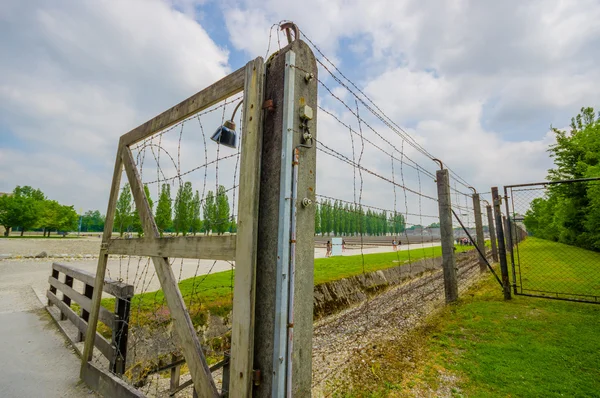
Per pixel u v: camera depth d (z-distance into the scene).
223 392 1.70
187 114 2.24
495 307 5.39
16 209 43.28
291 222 1.42
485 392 2.60
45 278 10.57
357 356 3.59
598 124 13.62
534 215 27.72
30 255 17.53
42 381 3.03
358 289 8.04
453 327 4.43
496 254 12.57
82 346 3.92
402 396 2.61
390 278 9.80
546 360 3.17
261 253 1.50
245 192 1.55
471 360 3.27
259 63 1.63
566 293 6.23
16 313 5.80
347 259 13.13
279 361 1.31
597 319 4.54
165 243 2.15
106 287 3.20
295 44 1.60
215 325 4.53
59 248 23.72
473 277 9.36
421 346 3.79
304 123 1.55
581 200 14.41
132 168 2.76
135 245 2.54
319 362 3.51
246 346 1.40
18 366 3.40
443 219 6.24
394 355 3.54
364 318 5.65
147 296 5.05
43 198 58.50
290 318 1.35
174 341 3.81
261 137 1.57
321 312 6.37
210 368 1.79
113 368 2.76
